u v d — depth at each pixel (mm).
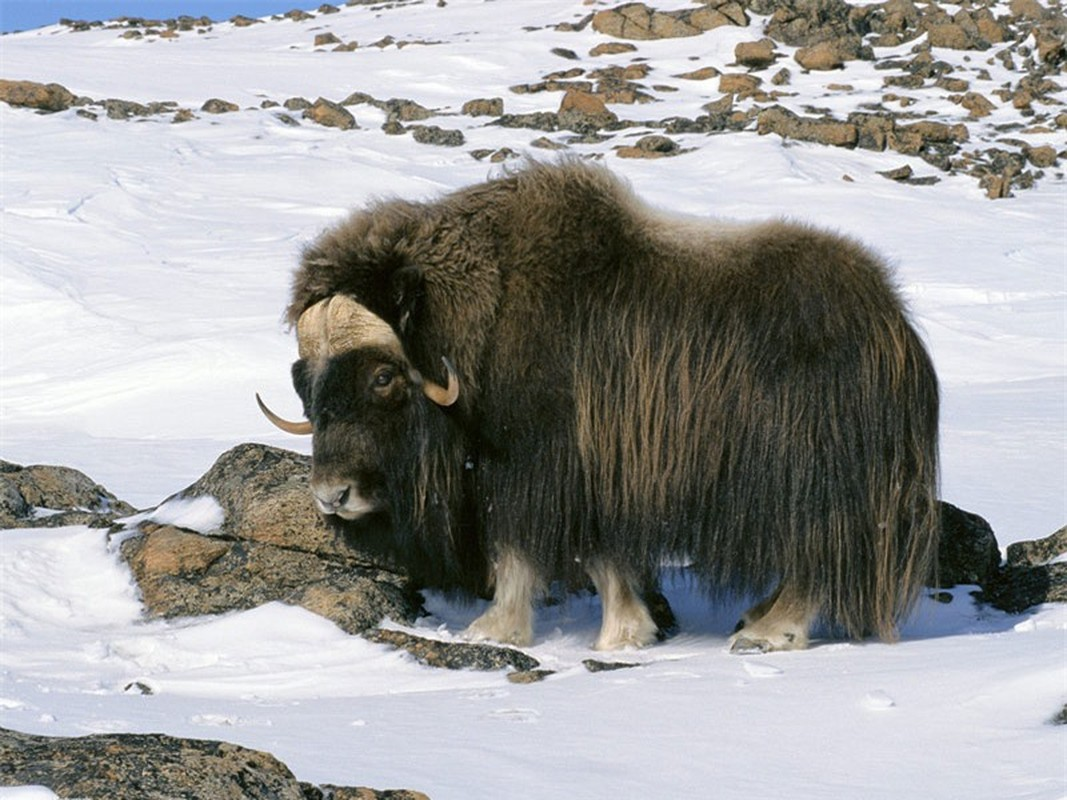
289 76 90938
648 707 10531
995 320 48500
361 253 13047
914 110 81062
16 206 60688
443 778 8594
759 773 8648
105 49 98562
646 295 13102
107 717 10797
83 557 15969
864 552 12914
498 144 75938
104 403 39188
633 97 82812
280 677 12898
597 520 13359
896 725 9516
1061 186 72188
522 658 13039
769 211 64562
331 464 12945
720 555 13047
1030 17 93938
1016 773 8289
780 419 12734
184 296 49375
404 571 14906
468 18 107375
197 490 16359
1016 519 21750
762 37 92500
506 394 13227
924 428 13102
